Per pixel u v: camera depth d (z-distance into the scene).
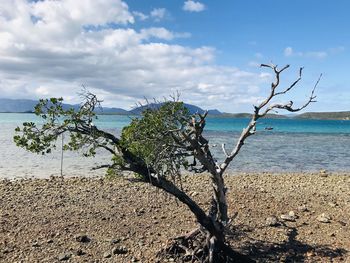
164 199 17.69
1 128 84.56
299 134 89.00
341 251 11.88
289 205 17.11
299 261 11.19
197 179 24.12
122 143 9.88
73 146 9.82
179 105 9.63
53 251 11.53
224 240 10.99
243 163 35.44
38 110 9.34
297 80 9.90
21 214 15.06
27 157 35.97
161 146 9.73
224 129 98.31
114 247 11.88
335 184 23.81
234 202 17.41
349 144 59.91
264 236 13.05
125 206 16.48
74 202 17.08
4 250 11.45
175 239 11.30
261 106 10.31
